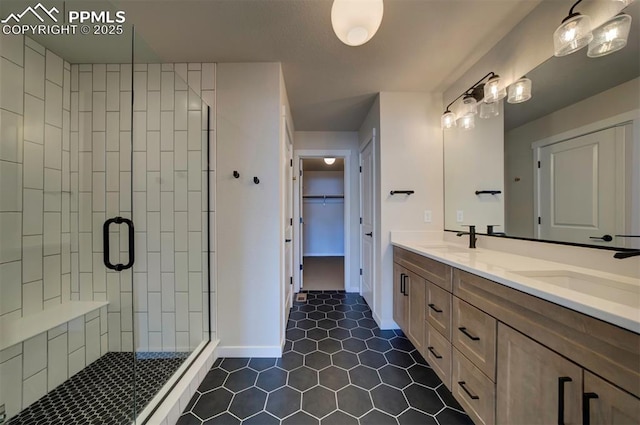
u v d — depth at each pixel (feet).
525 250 5.08
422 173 8.00
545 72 4.57
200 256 6.55
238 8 4.65
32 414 4.53
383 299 8.01
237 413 4.62
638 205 3.27
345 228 11.75
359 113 9.66
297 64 6.50
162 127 6.39
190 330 6.48
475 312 4.00
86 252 6.29
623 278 3.36
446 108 7.78
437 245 7.00
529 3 4.59
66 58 6.04
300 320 8.68
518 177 5.28
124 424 4.13
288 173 9.32
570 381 2.47
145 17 4.87
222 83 6.53
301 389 5.25
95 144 6.31
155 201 6.39
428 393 5.12
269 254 6.59
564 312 2.55
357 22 3.59
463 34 5.37
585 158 3.93
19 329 5.04
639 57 3.26
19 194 5.34
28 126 5.49
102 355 6.11
